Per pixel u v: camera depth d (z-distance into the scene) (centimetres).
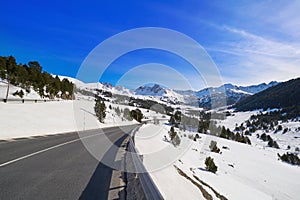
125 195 393
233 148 3628
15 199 348
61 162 642
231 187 1105
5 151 777
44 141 1152
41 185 421
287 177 2291
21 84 5206
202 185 775
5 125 1712
